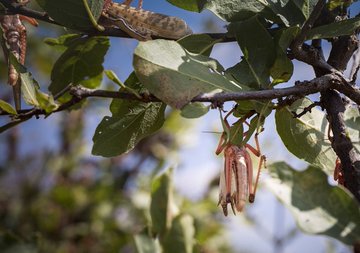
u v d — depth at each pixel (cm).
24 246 76
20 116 49
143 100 46
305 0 52
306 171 40
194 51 53
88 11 52
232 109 48
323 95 48
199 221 101
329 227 39
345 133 46
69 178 119
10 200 116
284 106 48
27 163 121
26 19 58
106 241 109
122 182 115
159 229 65
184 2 54
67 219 113
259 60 50
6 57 55
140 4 57
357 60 54
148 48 45
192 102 44
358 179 44
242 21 51
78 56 61
